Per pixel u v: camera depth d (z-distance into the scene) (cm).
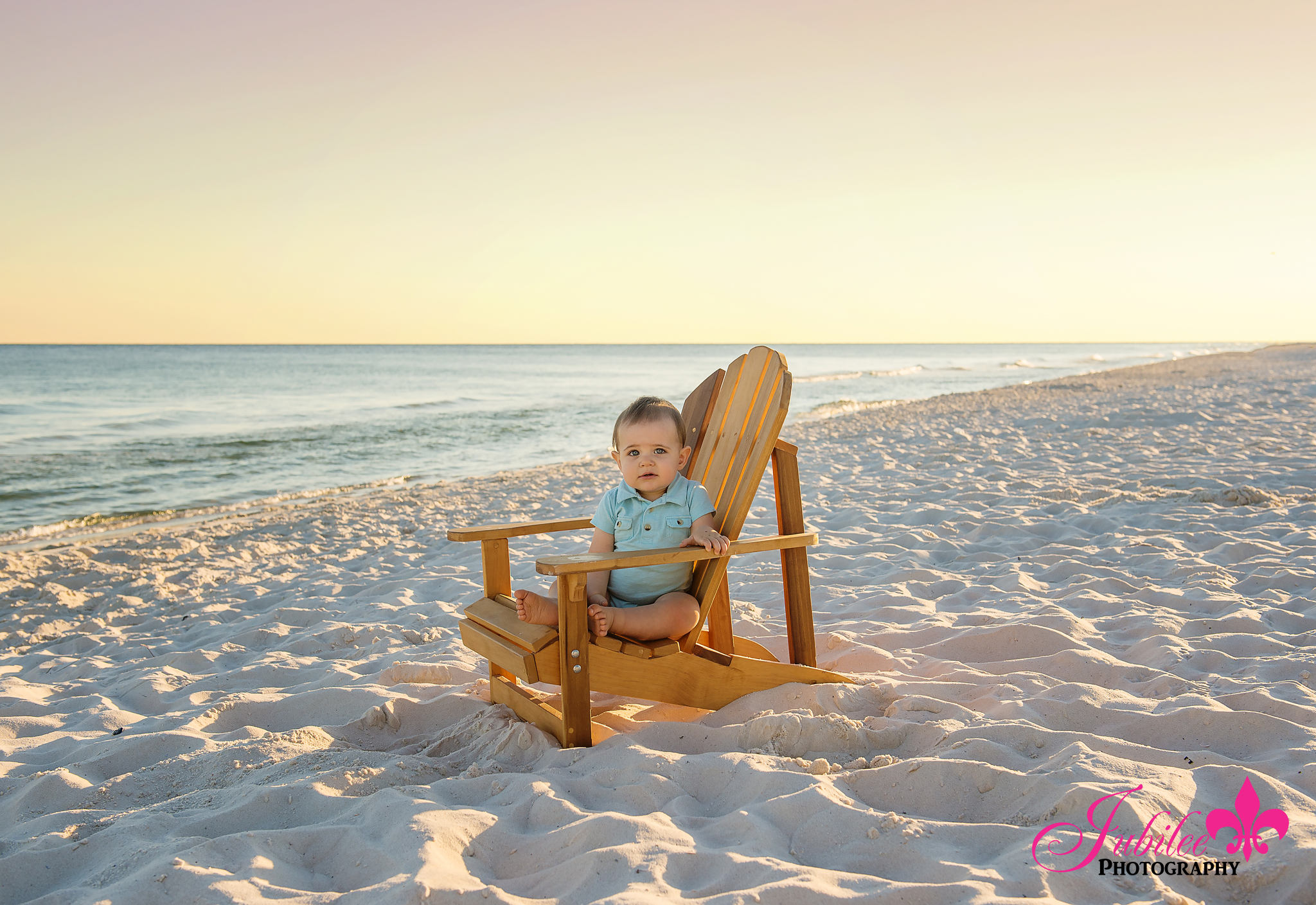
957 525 589
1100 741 236
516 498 935
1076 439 1062
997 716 269
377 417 2273
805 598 306
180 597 559
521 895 180
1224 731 243
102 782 262
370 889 177
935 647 348
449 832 200
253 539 767
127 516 967
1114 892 167
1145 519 562
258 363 6488
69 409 2388
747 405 311
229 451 1577
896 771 224
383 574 598
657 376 5025
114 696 354
